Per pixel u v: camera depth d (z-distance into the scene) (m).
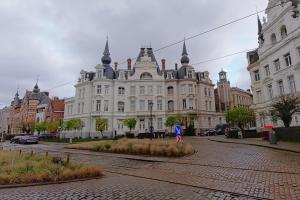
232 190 8.25
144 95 56.72
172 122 47.50
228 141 28.72
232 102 73.50
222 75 75.44
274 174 10.45
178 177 10.84
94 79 57.22
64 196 7.90
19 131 89.12
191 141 31.83
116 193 8.19
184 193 8.04
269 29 34.66
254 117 36.50
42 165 12.48
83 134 56.47
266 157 15.33
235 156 16.42
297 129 23.80
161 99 56.75
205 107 58.91
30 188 9.30
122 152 22.92
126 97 57.31
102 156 21.16
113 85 57.84
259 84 38.03
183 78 57.59
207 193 8.01
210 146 24.08
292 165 12.22
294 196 7.31
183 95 56.88
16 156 15.69
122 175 12.13
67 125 50.41
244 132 36.50
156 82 57.59
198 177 10.62
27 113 83.75
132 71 59.75
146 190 8.55
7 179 10.02
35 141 44.44
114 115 55.94
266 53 34.81
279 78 31.83
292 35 28.73
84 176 11.41
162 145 20.73
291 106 25.45
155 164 15.63
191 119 55.22
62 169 11.70
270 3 34.50
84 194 8.13
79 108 60.06
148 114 55.50
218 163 14.03
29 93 89.81
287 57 30.55
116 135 48.69
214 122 60.22
